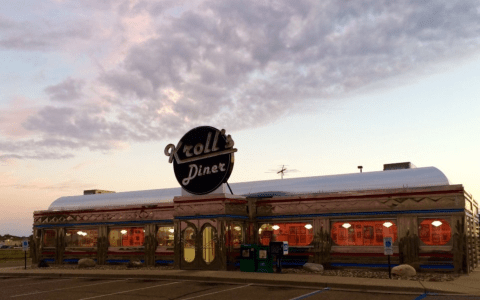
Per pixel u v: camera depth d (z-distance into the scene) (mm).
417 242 20750
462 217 20016
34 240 31719
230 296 15367
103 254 29234
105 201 30797
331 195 23109
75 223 30500
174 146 25375
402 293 15328
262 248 21641
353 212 22391
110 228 29453
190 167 24469
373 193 22047
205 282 19234
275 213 24438
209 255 23609
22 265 32438
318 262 22938
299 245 23906
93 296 16094
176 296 15695
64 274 23422
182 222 24078
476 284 16656
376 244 21953
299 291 16141
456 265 19891
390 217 21516
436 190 20656
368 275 20016
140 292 16828
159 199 28797
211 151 23844
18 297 16250
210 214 23266
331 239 22938
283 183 25703
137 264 27109
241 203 24391
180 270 23391
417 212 20922
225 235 22938
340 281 17359
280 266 21344
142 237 28562
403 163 24422
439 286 15945
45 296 16344
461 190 20141
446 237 20469
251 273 21000
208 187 23641
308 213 23562
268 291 16266
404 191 21359
